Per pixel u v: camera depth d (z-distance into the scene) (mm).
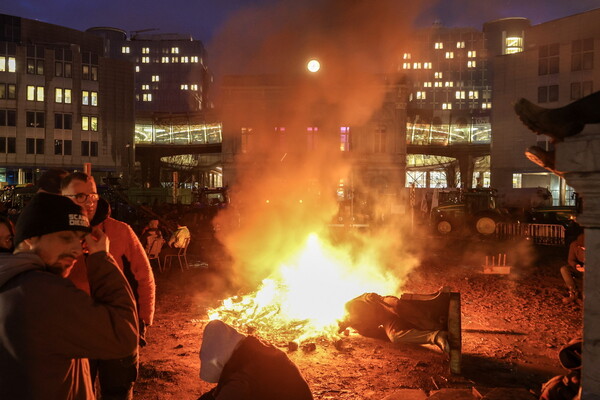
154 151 76750
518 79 53625
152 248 11602
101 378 2904
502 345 6137
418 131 72625
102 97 62719
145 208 17406
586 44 49125
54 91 59969
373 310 6281
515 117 53594
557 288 10062
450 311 5230
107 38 128750
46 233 1678
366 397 4496
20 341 1531
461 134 72750
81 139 61375
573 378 3209
